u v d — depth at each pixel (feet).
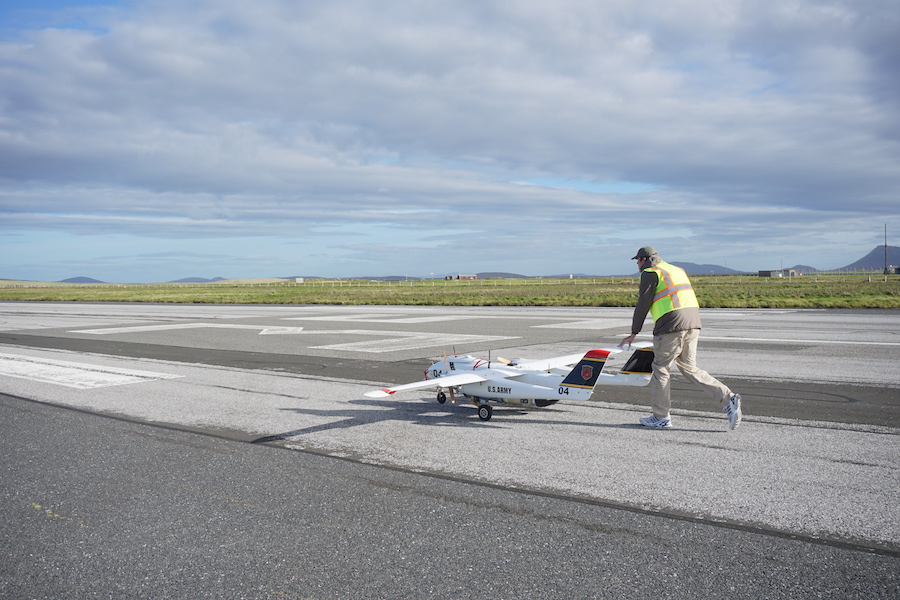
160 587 12.03
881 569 12.37
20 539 14.37
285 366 43.09
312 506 16.22
